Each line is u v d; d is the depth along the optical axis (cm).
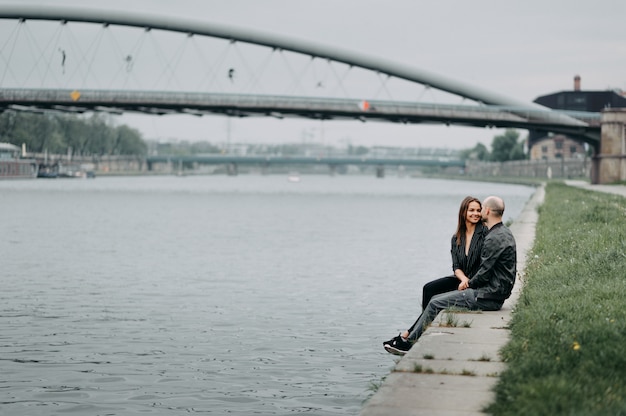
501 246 1402
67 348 1622
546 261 2008
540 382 847
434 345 1155
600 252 1909
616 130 11550
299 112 11144
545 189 10456
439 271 2989
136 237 4719
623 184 11112
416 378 984
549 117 11619
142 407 1229
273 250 3888
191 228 5544
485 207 1441
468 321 1323
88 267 3094
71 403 1246
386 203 10031
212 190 15262
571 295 1411
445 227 5706
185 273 2902
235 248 3997
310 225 5912
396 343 1381
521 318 1254
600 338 1034
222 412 1209
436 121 11562
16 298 2273
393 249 3959
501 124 11631
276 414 1201
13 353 1576
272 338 1727
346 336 1747
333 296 2328
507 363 1048
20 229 5384
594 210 3788
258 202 10162
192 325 1867
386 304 2184
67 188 15362
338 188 18338
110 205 9119
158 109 11675
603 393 829
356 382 1372
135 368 1465
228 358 1539
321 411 1216
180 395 1291
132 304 2177
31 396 1283
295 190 16138
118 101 10988
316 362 1509
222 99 11006
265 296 2333
